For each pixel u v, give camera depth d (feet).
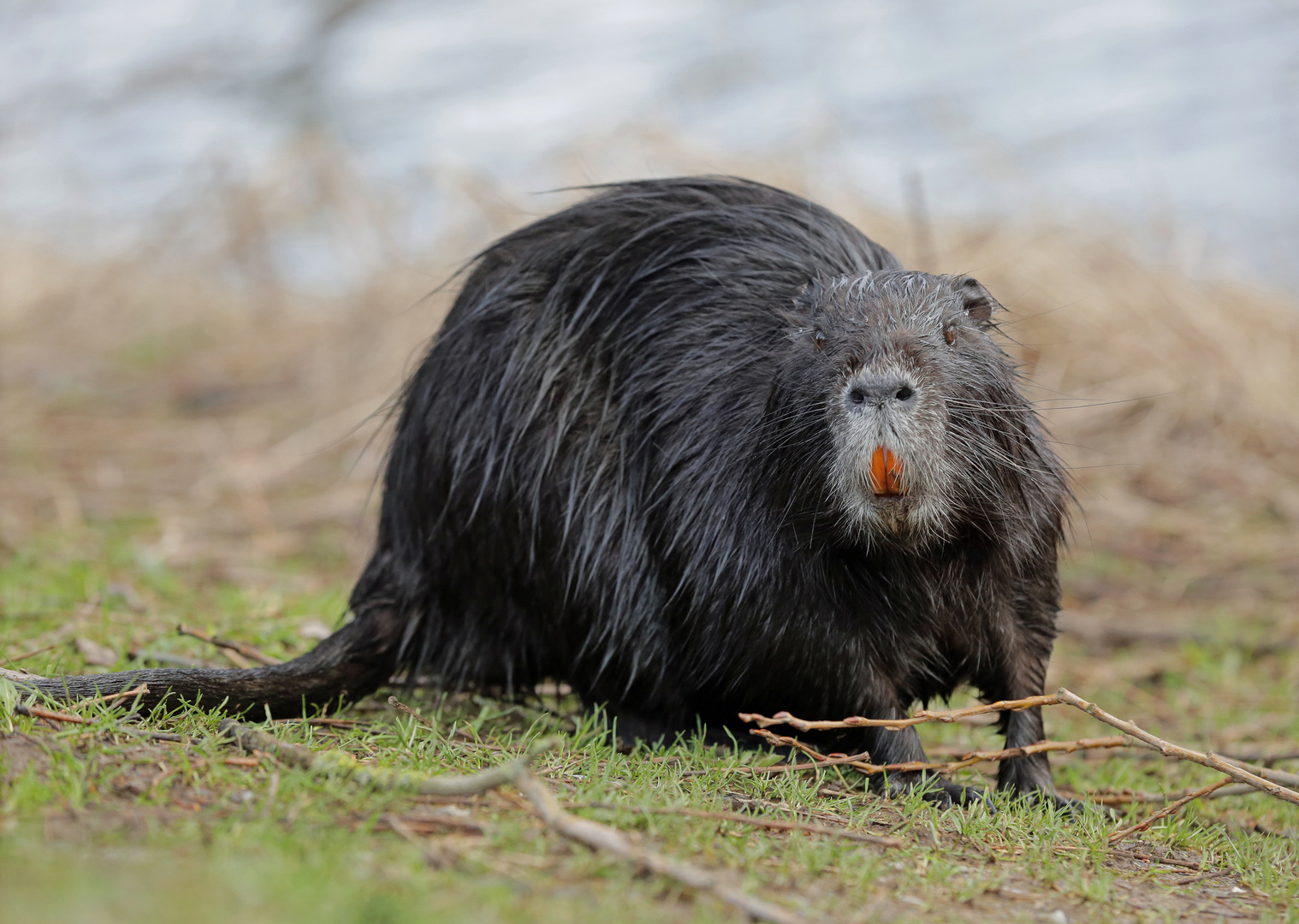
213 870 13.91
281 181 77.46
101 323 76.43
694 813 17.72
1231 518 47.11
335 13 122.83
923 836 19.17
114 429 58.49
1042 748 21.06
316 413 58.90
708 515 22.68
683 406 23.58
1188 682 34.58
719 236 25.53
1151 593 42.19
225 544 43.37
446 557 25.16
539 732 22.67
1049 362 53.93
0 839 14.58
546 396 24.36
